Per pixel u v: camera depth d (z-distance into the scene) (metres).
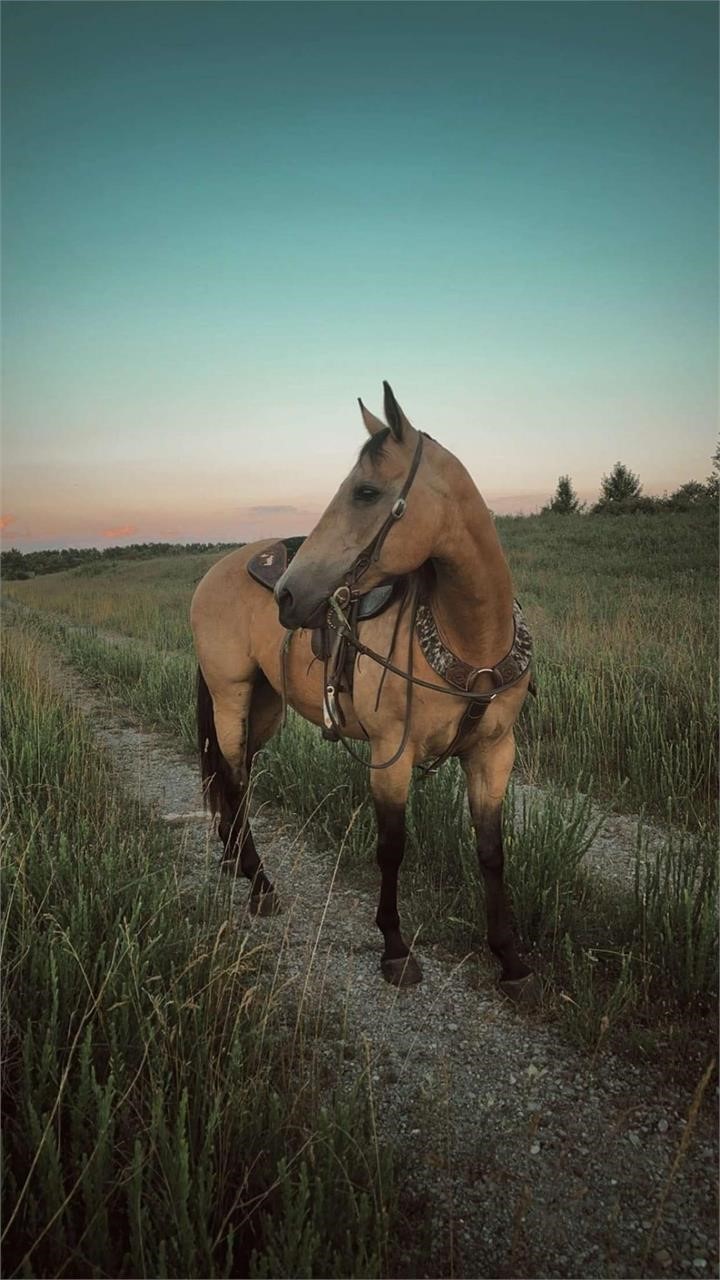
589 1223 1.91
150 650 11.20
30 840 3.34
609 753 5.25
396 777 2.88
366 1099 2.20
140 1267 1.59
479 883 3.35
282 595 2.55
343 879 3.88
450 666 2.64
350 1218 1.75
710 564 15.17
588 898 3.43
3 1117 1.98
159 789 5.51
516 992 2.78
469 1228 1.89
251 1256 1.58
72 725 5.85
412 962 2.96
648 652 6.70
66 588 31.52
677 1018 2.64
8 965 2.52
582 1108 2.29
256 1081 2.11
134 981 2.34
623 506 28.72
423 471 2.47
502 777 2.88
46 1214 1.71
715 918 2.84
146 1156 1.88
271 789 5.13
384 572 2.50
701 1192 1.99
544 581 14.97
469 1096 2.35
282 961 3.12
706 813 4.34
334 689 3.03
